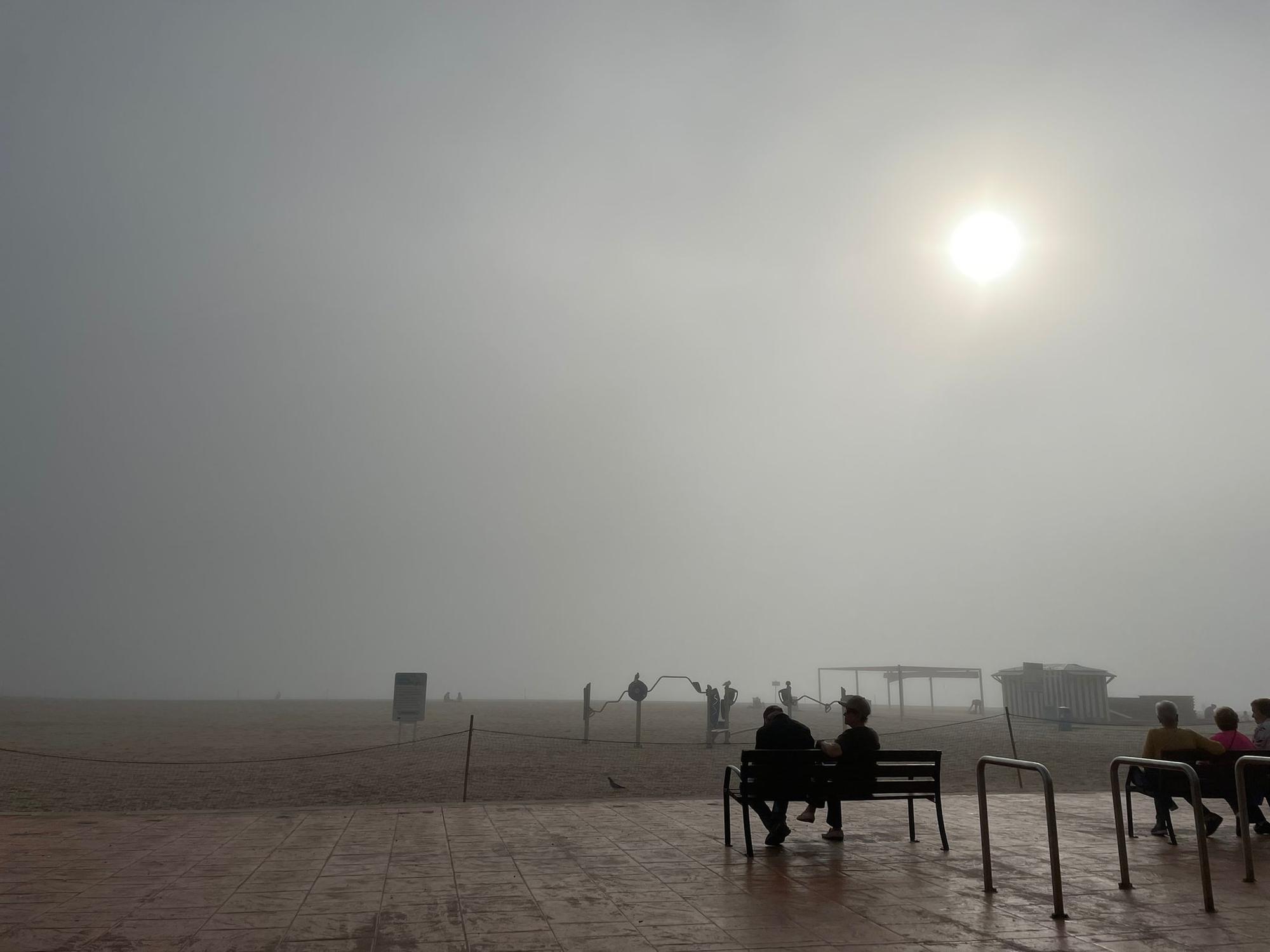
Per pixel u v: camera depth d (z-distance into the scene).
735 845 8.91
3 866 7.60
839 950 5.32
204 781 18.19
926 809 11.66
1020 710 42.81
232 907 6.24
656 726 41.22
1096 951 5.30
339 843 8.79
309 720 46.47
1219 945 5.43
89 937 5.46
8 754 23.77
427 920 5.94
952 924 5.91
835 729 38.34
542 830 9.70
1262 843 9.09
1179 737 9.38
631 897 6.61
